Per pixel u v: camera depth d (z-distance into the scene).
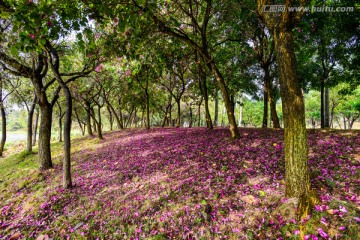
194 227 3.36
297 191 3.16
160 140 9.95
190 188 4.52
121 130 19.64
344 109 27.80
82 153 10.61
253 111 43.81
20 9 3.15
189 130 12.34
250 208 3.51
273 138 7.36
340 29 9.10
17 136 45.50
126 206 4.33
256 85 15.59
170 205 4.02
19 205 5.36
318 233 2.61
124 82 15.12
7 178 8.11
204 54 7.41
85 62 8.70
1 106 14.59
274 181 4.21
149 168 6.17
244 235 2.99
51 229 4.03
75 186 5.80
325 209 2.90
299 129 3.12
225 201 3.85
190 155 6.61
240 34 9.70
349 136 6.74
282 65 3.18
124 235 3.51
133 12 4.38
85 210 4.52
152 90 19.33
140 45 6.05
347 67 11.61
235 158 5.80
